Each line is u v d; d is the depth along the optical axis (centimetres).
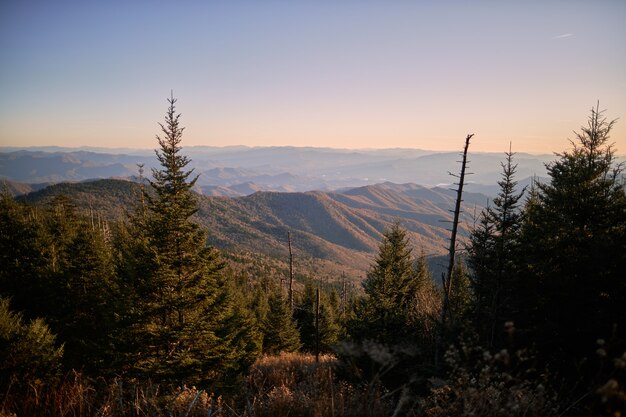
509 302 1170
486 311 1367
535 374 463
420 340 1166
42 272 2272
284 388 512
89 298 2038
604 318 806
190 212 1514
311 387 491
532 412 312
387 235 2273
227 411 482
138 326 1382
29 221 2611
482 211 1680
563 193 1348
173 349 1377
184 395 515
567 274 952
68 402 404
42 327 1259
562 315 918
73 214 3359
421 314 1722
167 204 1511
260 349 2945
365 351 314
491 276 1481
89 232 2389
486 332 1074
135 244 1552
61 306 2039
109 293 1686
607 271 871
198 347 1413
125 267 1521
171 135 1481
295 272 15112
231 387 1244
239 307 2938
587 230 1123
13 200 2528
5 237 2334
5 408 398
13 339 1091
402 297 2081
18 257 2356
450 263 1536
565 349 786
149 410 414
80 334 1948
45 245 2516
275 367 1512
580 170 1484
